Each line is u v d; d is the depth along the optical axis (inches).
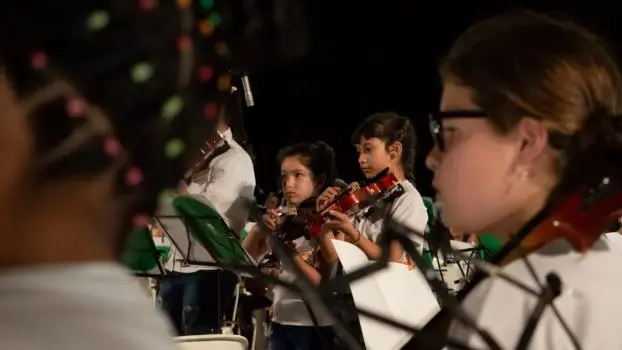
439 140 46.4
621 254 43.8
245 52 29.5
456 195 45.3
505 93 43.3
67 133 23.9
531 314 39.1
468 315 41.2
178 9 25.6
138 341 24.1
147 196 26.1
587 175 42.5
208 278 163.2
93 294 24.4
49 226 24.5
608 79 44.2
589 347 39.6
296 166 145.8
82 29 23.6
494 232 46.1
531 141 43.5
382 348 65.9
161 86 25.2
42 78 23.4
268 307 197.6
